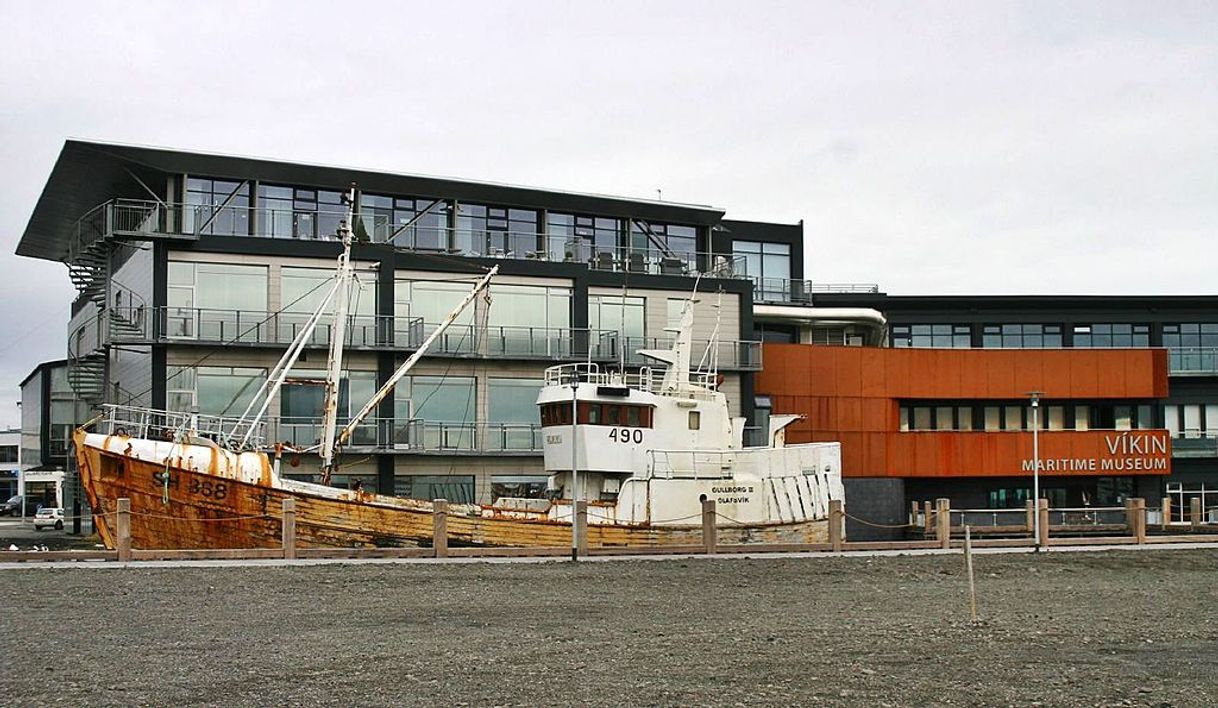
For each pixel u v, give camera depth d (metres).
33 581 32.41
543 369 58.16
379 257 54.97
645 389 50.62
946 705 19.36
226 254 52.38
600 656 22.91
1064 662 22.94
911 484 67.50
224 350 52.12
